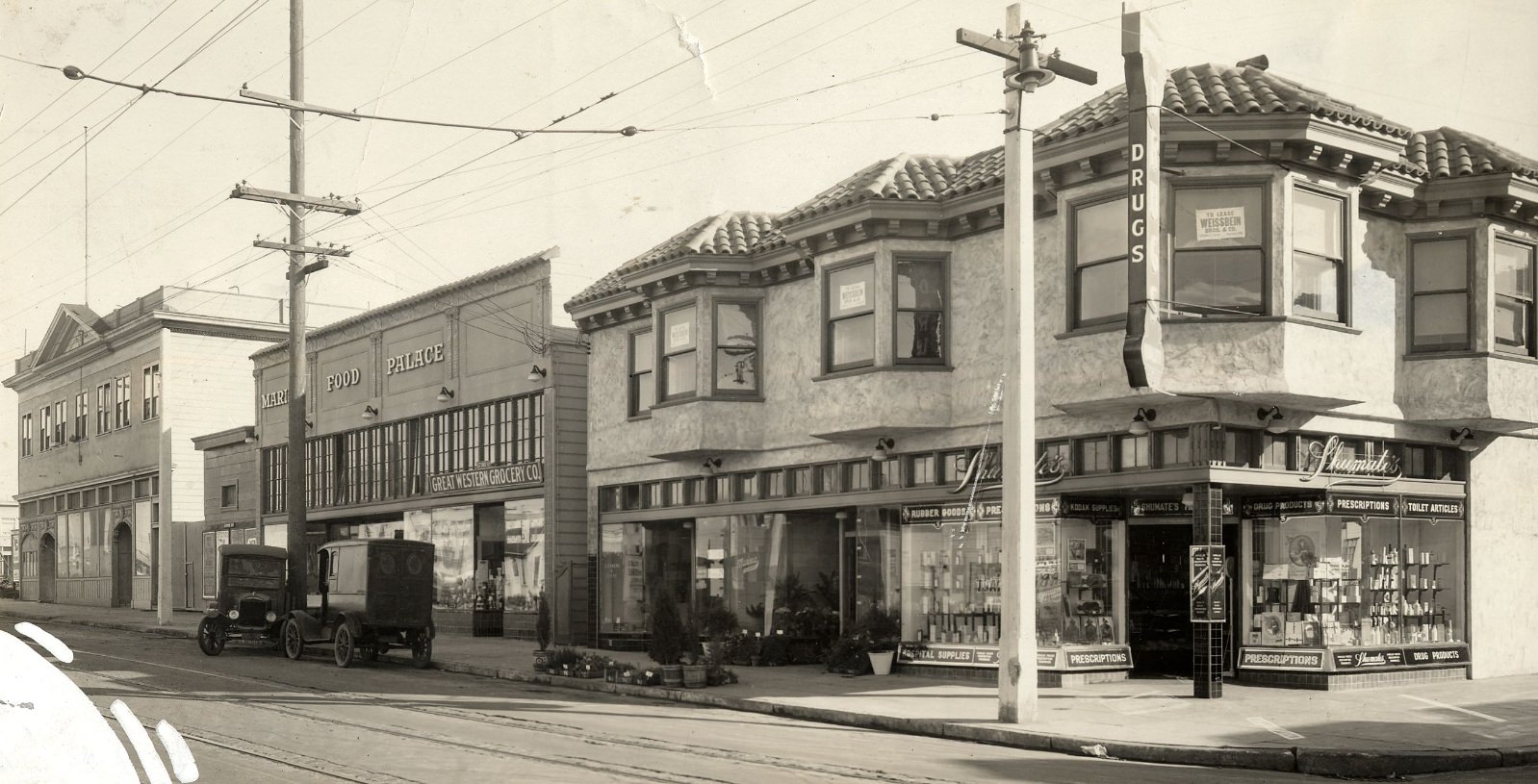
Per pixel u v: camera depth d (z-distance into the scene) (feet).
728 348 78.64
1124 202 57.36
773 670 71.26
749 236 80.53
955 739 47.21
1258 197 55.36
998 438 63.98
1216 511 55.72
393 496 116.67
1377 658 60.85
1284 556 61.41
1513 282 63.57
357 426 122.62
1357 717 49.55
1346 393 57.21
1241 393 54.39
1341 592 60.39
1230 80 58.34
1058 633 61.16
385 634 78.33
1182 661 64.23
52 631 119.55
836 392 68.80
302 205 90.84
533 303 97.81
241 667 76.18
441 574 108.27
